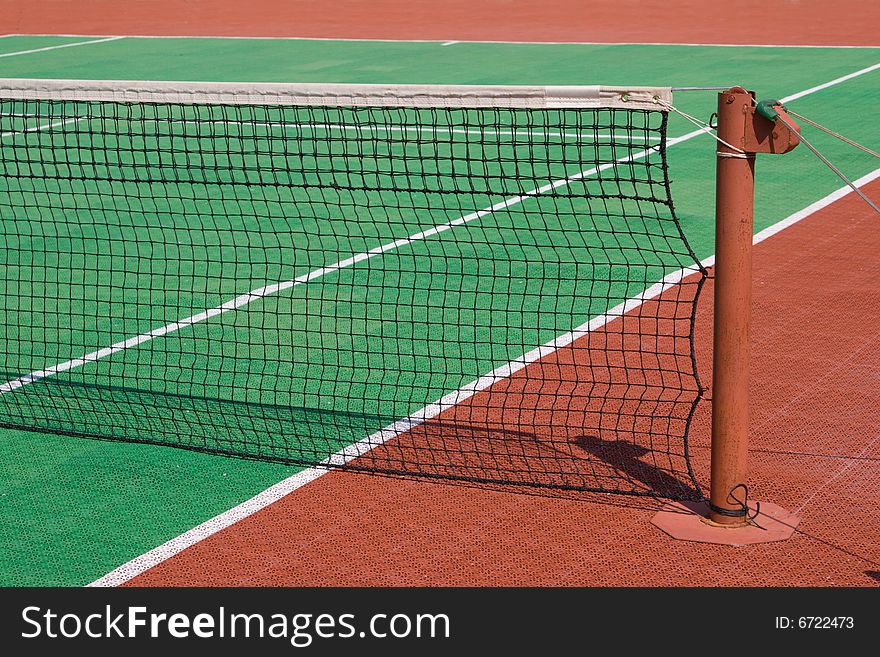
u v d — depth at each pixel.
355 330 8.38
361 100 5.79
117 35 27.95
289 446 6.56
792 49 22.27
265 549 5.51
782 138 5.01
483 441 6.55
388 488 6.06
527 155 13.94
